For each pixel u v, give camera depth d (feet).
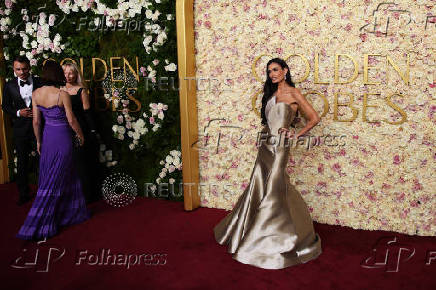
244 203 9.90
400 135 10.62
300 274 8.56
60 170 11.07
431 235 10.66
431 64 10.09
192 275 8.64
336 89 11.12
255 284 8.18
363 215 11.30
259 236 9.23
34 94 10.97
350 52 10.83
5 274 8.84
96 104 14.83
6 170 16.85
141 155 14.52
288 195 9.68
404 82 10.39
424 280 8.20
